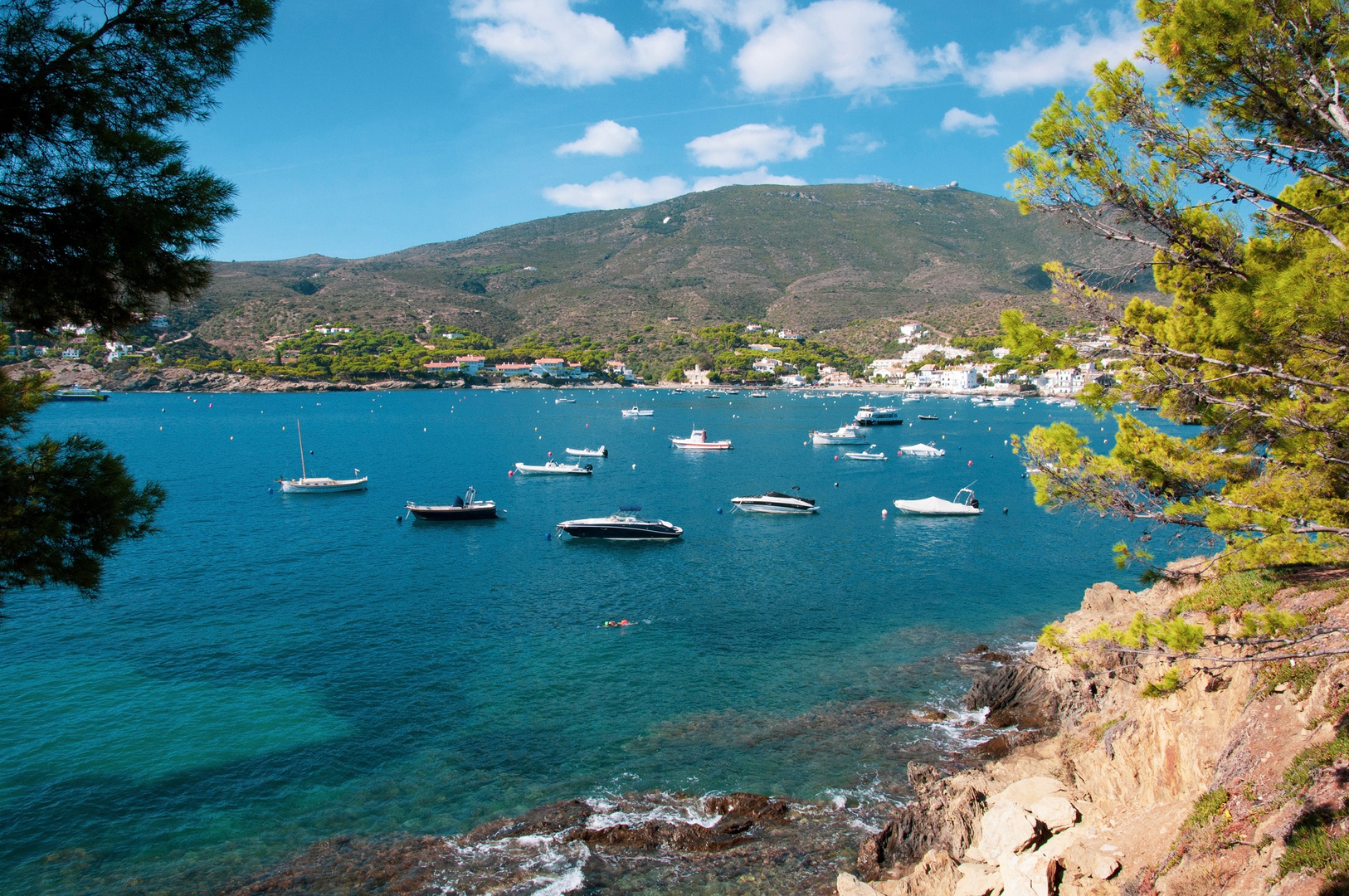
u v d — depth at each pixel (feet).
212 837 74.43
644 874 69.36
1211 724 53.36
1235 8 34.88
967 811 67.41
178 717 98.32
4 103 25.82
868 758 89.10
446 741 92.99
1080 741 78.54
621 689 107.76
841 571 173.17
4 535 29.58
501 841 73.82
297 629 131.75
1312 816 36.96
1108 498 46.93
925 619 138.72
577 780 84.64
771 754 90.12
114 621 135.44
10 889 67.41
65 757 88.12
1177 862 44.11
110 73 27.76
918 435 521.24
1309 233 40.86
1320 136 36.63
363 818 77.61
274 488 292.81
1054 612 142.51
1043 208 44.45
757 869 69.72
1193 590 71.56
